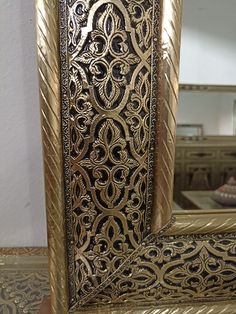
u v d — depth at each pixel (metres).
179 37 0.39
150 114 0.40
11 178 0.55
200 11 0.43
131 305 0.45
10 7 0.49
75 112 0.39
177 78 0.40
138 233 0.43
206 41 0.44
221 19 0.43
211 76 0.45
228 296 0.47
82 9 0.37
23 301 0.51
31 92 0.52
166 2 0.38
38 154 0.55
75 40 0.38
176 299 0.46
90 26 0.37
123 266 0.44
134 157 0.41
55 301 0.43
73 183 0.41
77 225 0.42
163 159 0.41
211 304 0.46
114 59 0.38
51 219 0.41
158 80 0.40
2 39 0.50
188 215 0.44
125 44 0.38
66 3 0.37
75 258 0.43
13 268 0.56
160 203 0.43
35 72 0.52
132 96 0.39
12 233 0.57
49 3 0.36
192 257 0.45
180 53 0.43
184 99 0.45
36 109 0.53
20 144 0.54
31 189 0.56
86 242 0.43
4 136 0.54
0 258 0.57
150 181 0.42
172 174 0.42
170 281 0.45
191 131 0.45
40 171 0.55
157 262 0.44
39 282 0.54
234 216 0.45
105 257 0.43
